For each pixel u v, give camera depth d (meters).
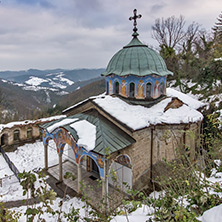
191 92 28.62
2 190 12.84
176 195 5.79
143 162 12.32
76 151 11.43
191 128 13.21
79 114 13.74
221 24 30.72
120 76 13.80
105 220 5.35
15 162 17.56
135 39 15.50
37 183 13.20
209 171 7.71
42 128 14.43
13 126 20.48
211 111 19.38
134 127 11.09
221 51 28.98
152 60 14.21
